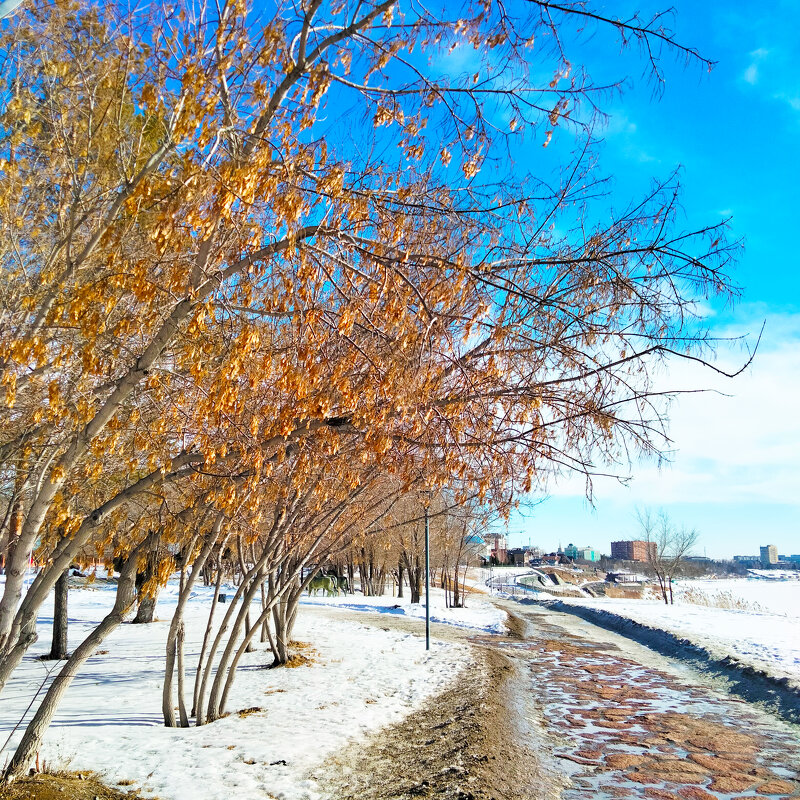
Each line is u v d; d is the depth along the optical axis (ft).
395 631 73.46
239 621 32.17
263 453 17.67
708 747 31.86
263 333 16.34
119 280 15.84
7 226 20.03
